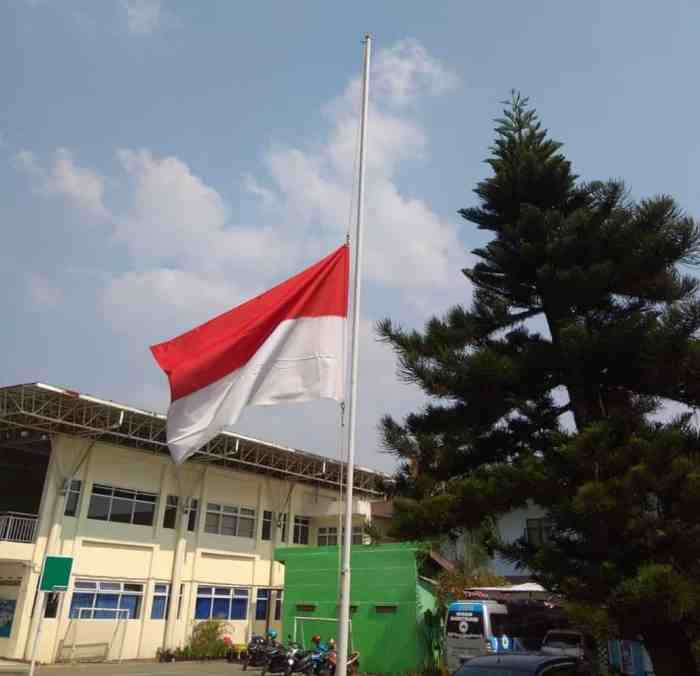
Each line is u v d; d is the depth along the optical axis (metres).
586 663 9.19
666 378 10.42
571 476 10.08
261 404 8.45
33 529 24.81
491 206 13.70
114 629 25.81
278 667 21.11
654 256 11.16
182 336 9.10
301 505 35.91
